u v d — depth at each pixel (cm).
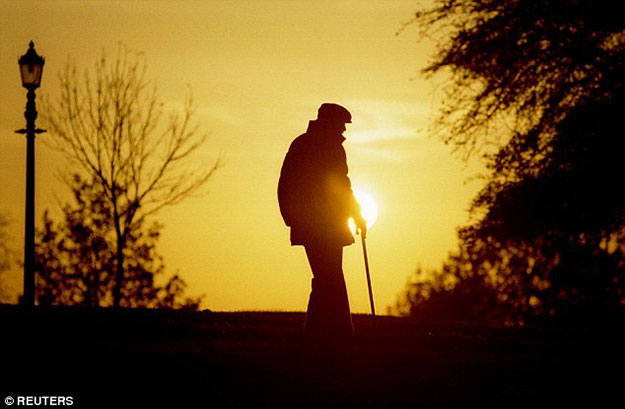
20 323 1917
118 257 4478
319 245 1669
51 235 4475
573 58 3147
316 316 1684
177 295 4534
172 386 1315
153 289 4503
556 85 3203
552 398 1323
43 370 1377
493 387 1368
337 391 1311
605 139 3086
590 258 3466
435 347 1688
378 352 1524
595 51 3141
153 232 4556
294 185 1666
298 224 1672
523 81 3238
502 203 3259
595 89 3133
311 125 1684
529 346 1752
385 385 1346
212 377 1352
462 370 1441
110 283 4488
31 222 2567
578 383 1399
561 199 3162
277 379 1352
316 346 1580
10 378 1341
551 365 1500
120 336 1766
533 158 3259
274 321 2153
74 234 4466
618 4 3078
